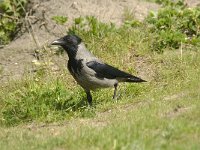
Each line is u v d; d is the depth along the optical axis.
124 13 18.19
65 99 13.59
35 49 17.19
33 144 10.50
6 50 17.52
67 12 18.14
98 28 17.17
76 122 12.07
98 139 10.05
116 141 9.62
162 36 16.86
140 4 18.94
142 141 9.53
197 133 9.91
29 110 13.10
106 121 11.79
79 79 13.02
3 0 18.80
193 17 17.53
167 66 15.48
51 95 13.85
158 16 17.84
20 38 18.06
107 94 14.09
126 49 16.58
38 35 17.77
